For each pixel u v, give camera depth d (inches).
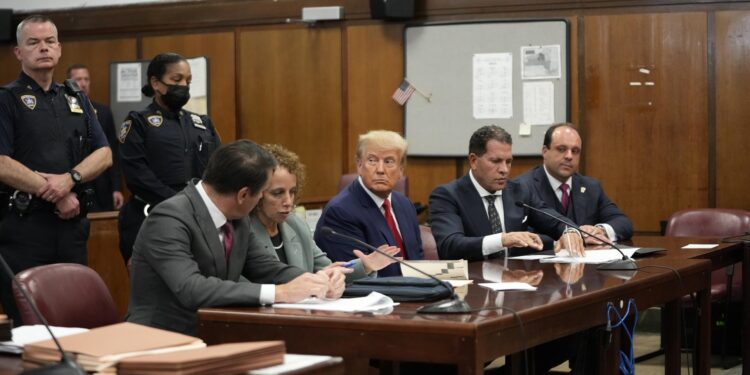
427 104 273.3
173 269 104.0
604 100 260.1
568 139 188.4
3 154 147.7
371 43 279.4
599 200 194.1
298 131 288.7
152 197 171.3
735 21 250.5
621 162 259.6
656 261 146.6
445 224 166.7
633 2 256.8
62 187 149.0
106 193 272.2
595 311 112.1
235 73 294.5
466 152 270.2
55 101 154.9
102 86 307.7
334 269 106.1
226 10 294.7
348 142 283.4
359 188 146.8
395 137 146.6
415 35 273.7
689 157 255.1
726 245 171.3
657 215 258.1
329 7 280.4
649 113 257.1
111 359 70.9
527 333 97.1
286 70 289.4
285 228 131.3
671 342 141.7
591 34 260.1
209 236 108.8
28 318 105.2
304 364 73.7
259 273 116.2
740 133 251.6
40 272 108.1
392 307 99.7
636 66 257.4
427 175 275.1
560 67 262.2
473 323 88.4
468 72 269.1
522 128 265.1
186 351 73.5
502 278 125.8
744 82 250.7
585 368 122.7
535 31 263.6
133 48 304.0
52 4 312.3
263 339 96.5
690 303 192.7
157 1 301.3
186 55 299.1
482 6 267.7
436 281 107.6
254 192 109.0
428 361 89.9
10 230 148.9
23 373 65.7
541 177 192.2
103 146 159.0
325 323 93.8
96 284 113.1
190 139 177.6
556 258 150.7
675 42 254.7
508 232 170.4
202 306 101.3
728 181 252.8
